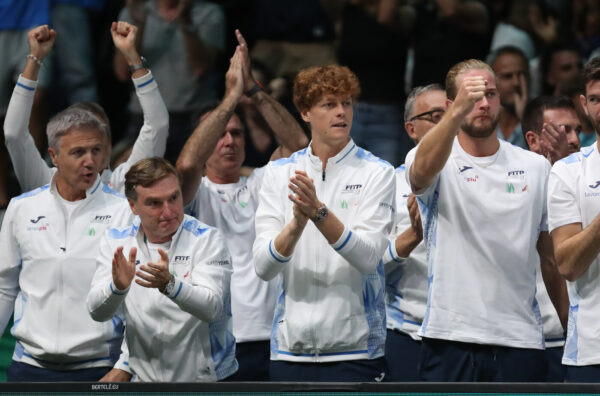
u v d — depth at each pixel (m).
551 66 23.23
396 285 14.97
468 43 22.61
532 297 12.38
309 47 22.52
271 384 10.90
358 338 12.12
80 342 13.10
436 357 12.38
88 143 13.37
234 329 14.52
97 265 12.70
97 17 23.03
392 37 21.86
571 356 11.80
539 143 15.69
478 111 12.14
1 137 22.33
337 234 11.63
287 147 15.88
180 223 12.53
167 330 12.29
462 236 12.20
